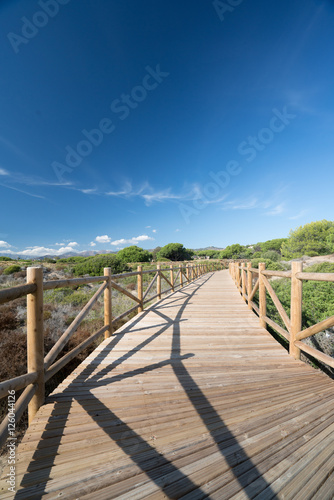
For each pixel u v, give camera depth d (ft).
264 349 9.27
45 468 3.71
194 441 4.26
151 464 3.76
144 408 5.33
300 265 8.23
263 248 171.53
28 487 3.39
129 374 7.12
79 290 45.16
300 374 7.12
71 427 4.68
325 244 93.30
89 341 8.39
